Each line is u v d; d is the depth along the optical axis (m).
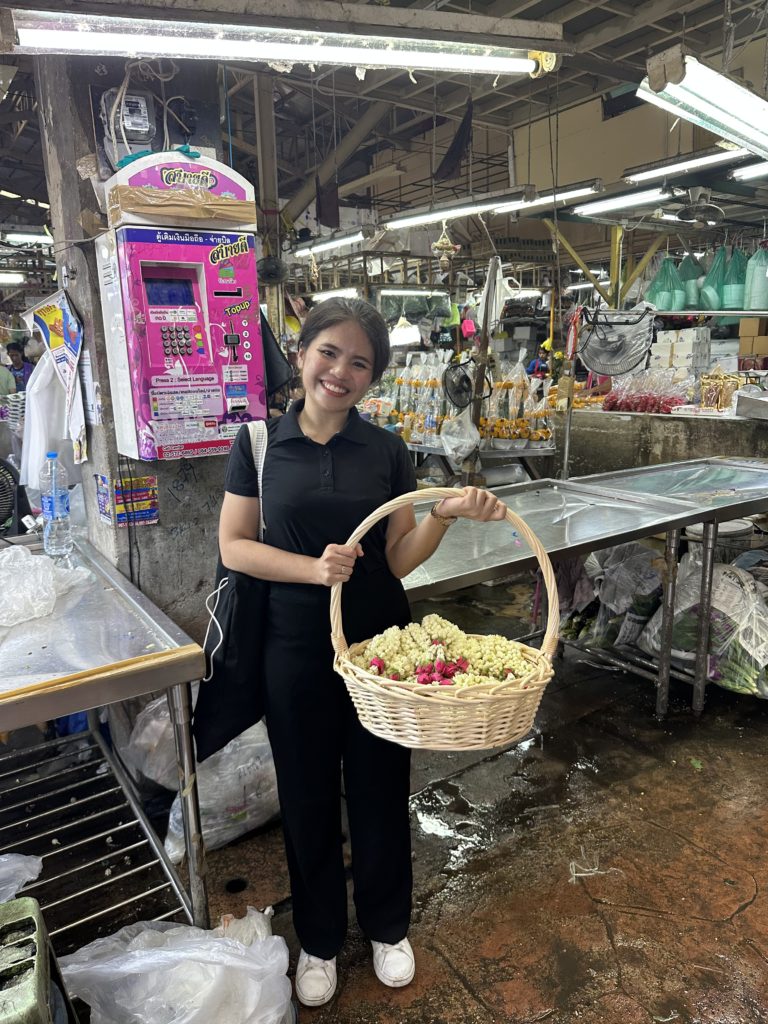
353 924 1.79
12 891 1.54
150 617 1.58
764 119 2.27
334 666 1.30
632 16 5.15
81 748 2.46
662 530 2.47
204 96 2.03
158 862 1.82
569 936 1.74
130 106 1.90
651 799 2.28
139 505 2.09
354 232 5.29
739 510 2.70
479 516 1.32
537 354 6.25
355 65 1.81
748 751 2.55
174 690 1.38
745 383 4.98
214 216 1.87
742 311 4.13
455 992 1.59
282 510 1.37
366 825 1.53
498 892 1.89
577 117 7.47
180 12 1.45
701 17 5.07
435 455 4.54
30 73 5.95
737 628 2.76
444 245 5.43
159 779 2.05
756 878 1.93
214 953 1.31
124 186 1.74
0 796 2.26
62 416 2.44
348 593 1.44
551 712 2.84
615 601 3.03
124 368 1.90
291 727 1.44
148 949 1.33
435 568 2.00
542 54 1.89
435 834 2.13
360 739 1.48
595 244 8.23
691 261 4.59
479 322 4.29
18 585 1.67
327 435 1.43
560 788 2.35
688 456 4.82
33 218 10.51
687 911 1.82
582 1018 1.53
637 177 3.94
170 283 1.89
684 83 1.97
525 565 2.06
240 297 1.96
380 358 1.37
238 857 2.02
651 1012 1.54
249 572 1.38
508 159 8.47
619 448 5.30
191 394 1.93
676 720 2.77
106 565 2.06
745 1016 1.53
